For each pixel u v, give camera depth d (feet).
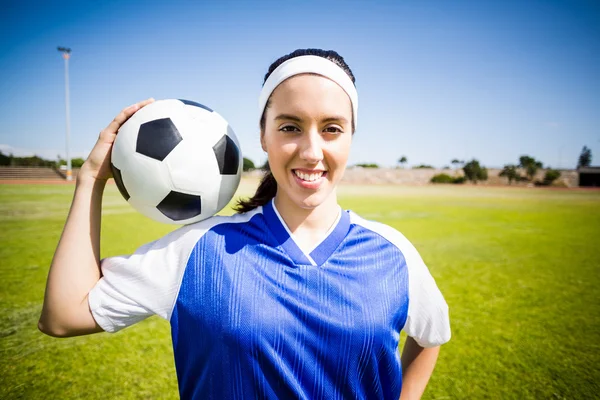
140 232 24.81
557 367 8.94
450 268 17.44
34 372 8.61
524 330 10.85
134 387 8.11
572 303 13.02
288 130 3.42
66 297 3.34
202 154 3.87
